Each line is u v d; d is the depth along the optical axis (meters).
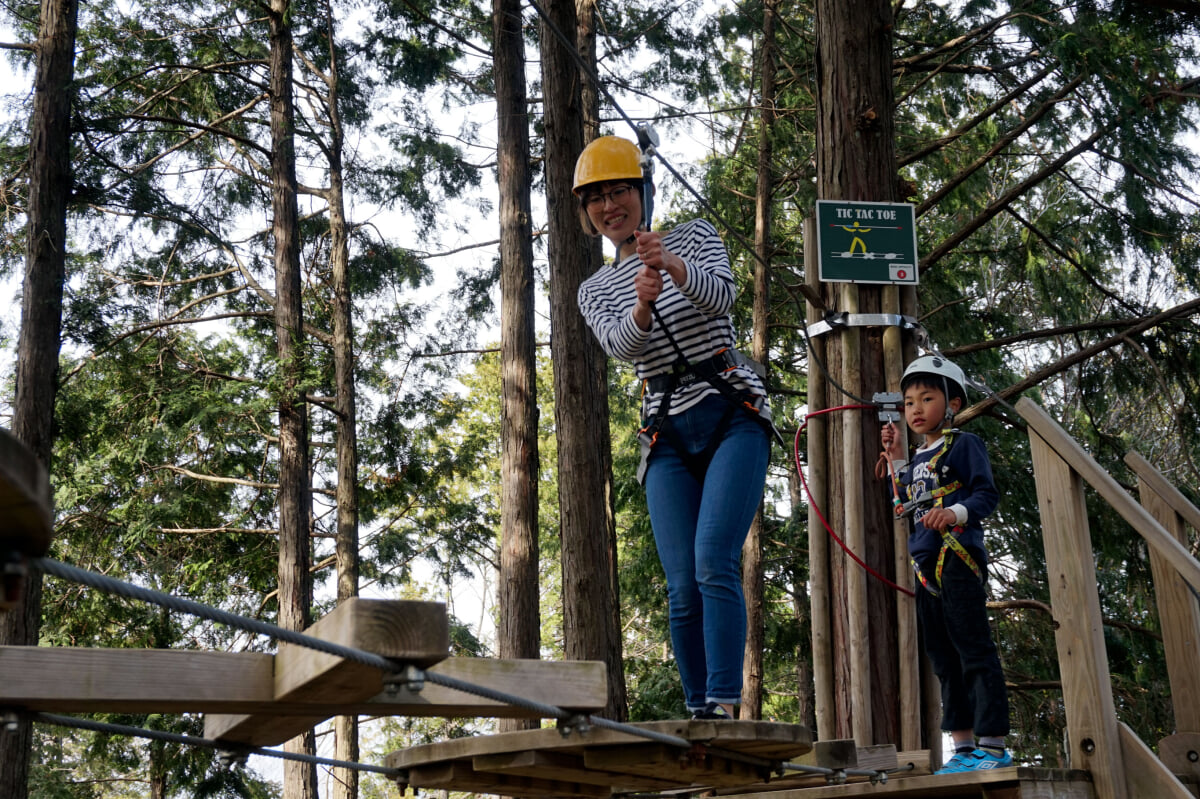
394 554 21.09
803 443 19.53
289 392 16.34
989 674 4.26
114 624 18.14
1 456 1.07
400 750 3.27
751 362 3.52
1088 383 11.76
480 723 30.73
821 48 6.71
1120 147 10.52
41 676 2.05
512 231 12.64
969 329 15.83
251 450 19.38
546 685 2.38
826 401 6.07
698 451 3.40
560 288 11.02
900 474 4.75
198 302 18.28
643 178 3.56
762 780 3.27
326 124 19.39
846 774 3.40
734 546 3.27
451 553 22.45
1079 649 4.20
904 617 5.58
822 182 6.58
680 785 3.43
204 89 18.17
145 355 17.27
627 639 29.12
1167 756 4.91
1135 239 11.51
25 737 9.95
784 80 18.08
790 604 23.42
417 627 1.99
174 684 2.16
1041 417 4.39
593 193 3.57
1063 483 4.33
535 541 12.07
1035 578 15.30
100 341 13.48
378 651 1.95
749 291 19.34
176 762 17.95
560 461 10.84
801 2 18.94
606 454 13.88
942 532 4.45
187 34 18.17
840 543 5.65
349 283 19.36
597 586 10.52
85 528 17.28
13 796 9.73
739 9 17.94
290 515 16.05
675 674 20.91
